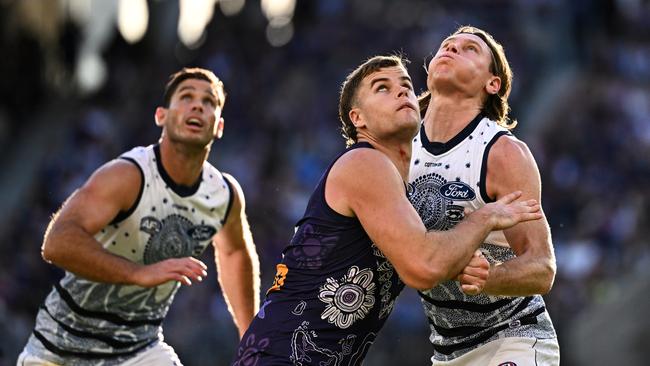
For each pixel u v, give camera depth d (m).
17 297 40.34
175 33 61.03
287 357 12.78
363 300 12.95
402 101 13.16
